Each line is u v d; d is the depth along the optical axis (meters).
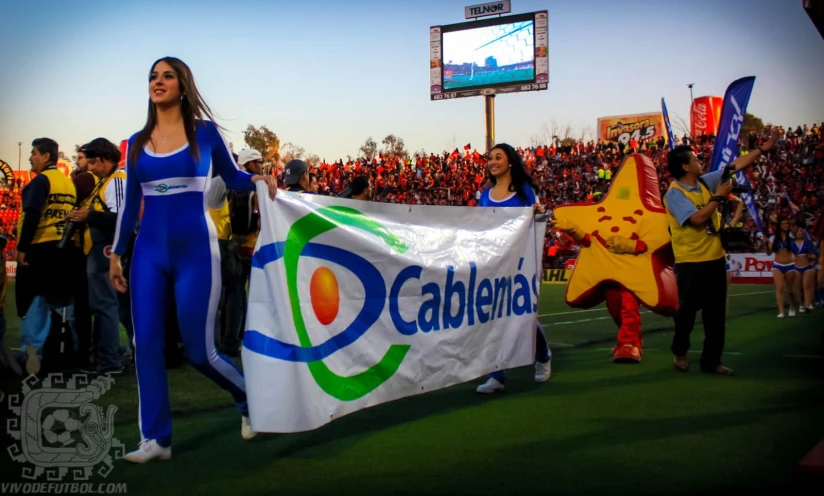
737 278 21.41
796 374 5.75
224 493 3.01
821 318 10.52
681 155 5.84
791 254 11.03
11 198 26.50
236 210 7.02
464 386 5.40
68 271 6.12
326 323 3.74
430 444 3.75
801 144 25.50
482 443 3.75
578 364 6.43
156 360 3.48
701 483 3.06
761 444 3.65
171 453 3.58
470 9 32.03
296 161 6.99
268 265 3.51
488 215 5.16
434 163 32.97
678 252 5.85
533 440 3.79
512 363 5.19
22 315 6.11
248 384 3.44
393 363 4.17
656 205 6.66
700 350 7.31
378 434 3.96
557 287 19.31
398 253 4.24
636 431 3.95
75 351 6.27
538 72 30.94
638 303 6.65
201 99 3.61
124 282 3.71
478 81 32.12
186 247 3.49
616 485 3.05
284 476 3.24
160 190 3.49
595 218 6.77
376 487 3.07
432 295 4.48
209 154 3.57
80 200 6.11
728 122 9.29
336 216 3.92
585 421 4.20
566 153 31.92
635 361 6.45
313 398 3.58
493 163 5.53
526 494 2.96
